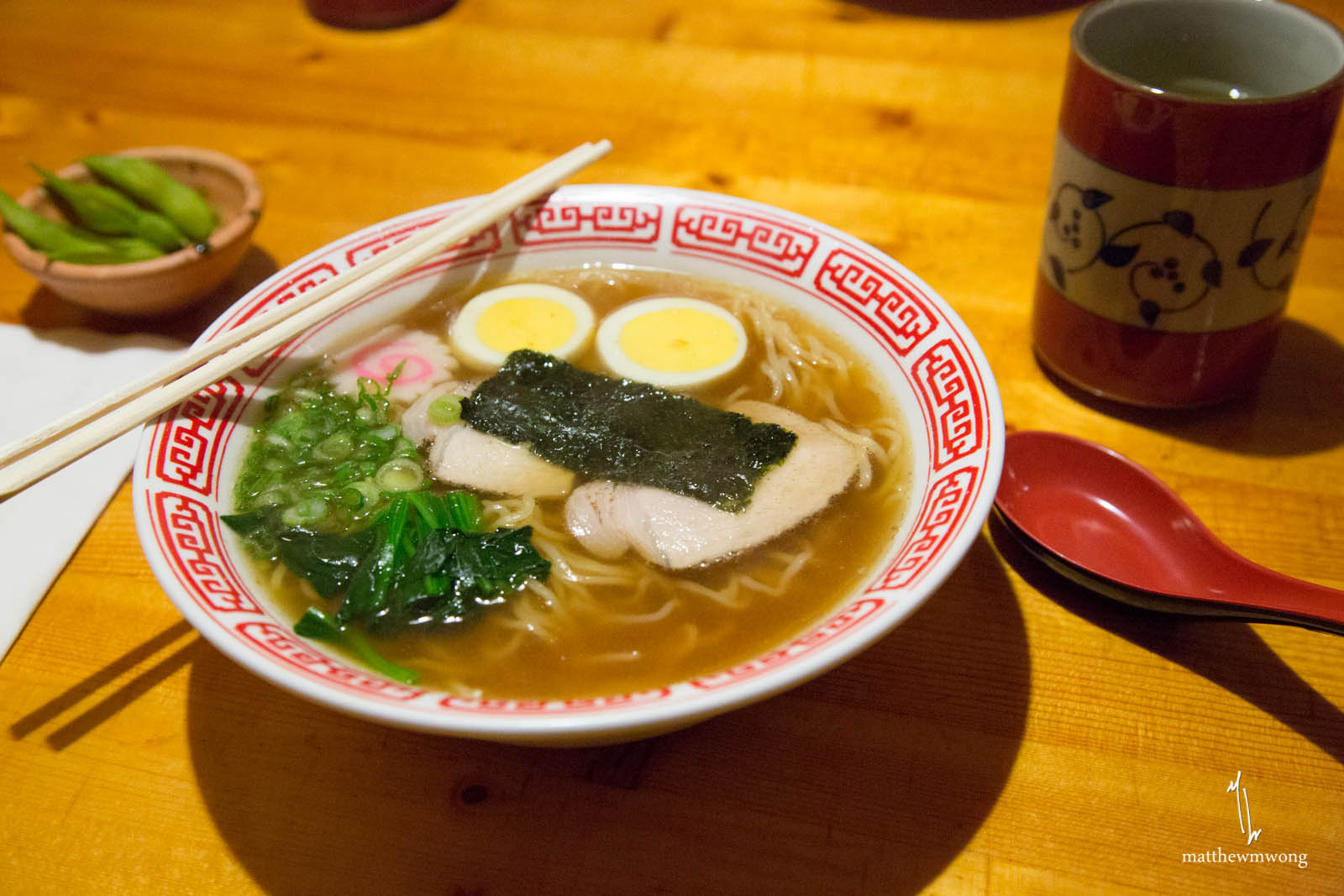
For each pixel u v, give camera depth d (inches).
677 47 20.2
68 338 14.6
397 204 16.8
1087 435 13.2
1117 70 12.9
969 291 15.1
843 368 12.6
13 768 10.3
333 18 20.8
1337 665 10.8
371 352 13.1
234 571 10.0
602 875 9.6
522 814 9.9
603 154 14.1
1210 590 11.1
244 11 21.6
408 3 20.6
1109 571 11.5
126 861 9.7
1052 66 19.3
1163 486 11.7
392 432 12.1
